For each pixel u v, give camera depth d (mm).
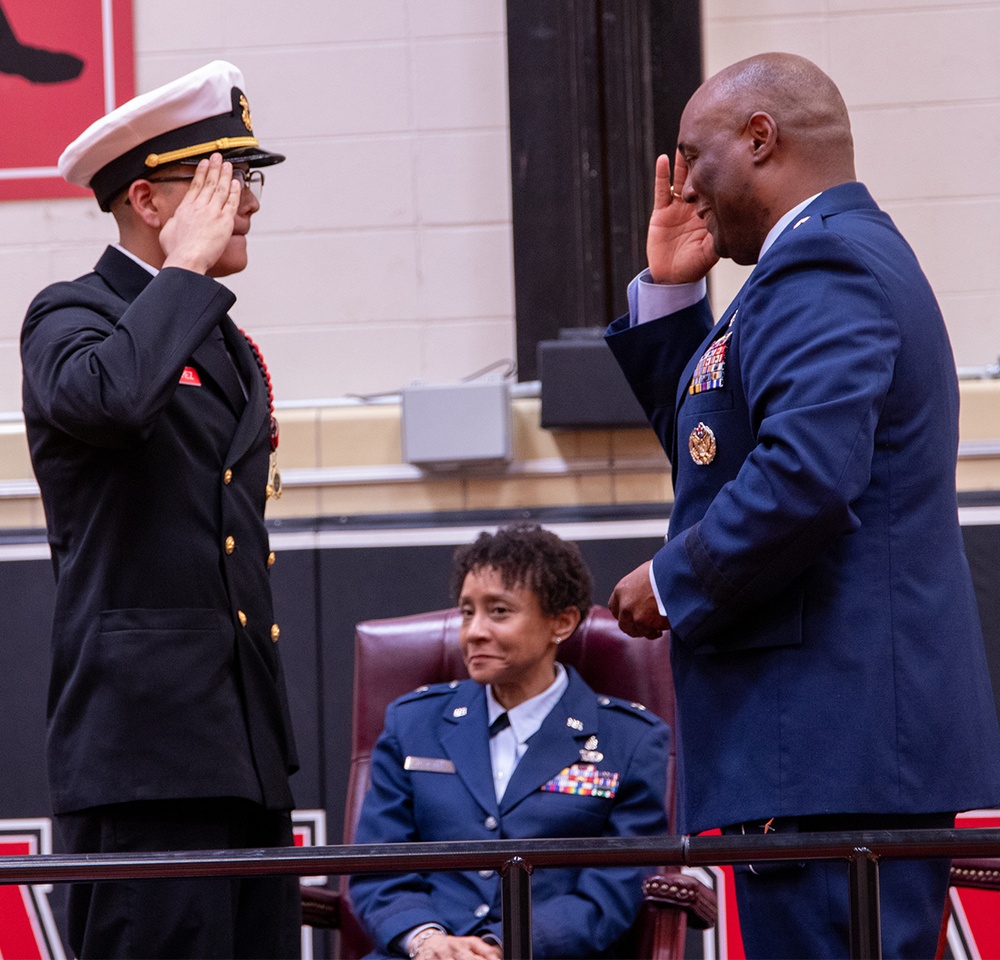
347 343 9156
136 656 4434
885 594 3785
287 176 9250
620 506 8148
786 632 3789
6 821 8039
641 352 4922
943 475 3926
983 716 3877
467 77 9227
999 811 7285
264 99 9281
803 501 3572
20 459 8500
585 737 5797
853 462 3596
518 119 8750
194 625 4516
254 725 4613
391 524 8219
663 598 3857
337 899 5887
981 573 7863
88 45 9281
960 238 8961
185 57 9312
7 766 8086
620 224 8664
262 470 4898
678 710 4051
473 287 9133
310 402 8773
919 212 9008
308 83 9281
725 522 3693
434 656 6395
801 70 4270
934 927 3832
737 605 3734
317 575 8180
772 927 3826
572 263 8672
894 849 3227
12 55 9273
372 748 6266
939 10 9055
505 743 5867
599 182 8688
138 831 4434
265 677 4711
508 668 5750
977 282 8938
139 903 4410
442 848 3340
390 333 9148
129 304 4871
